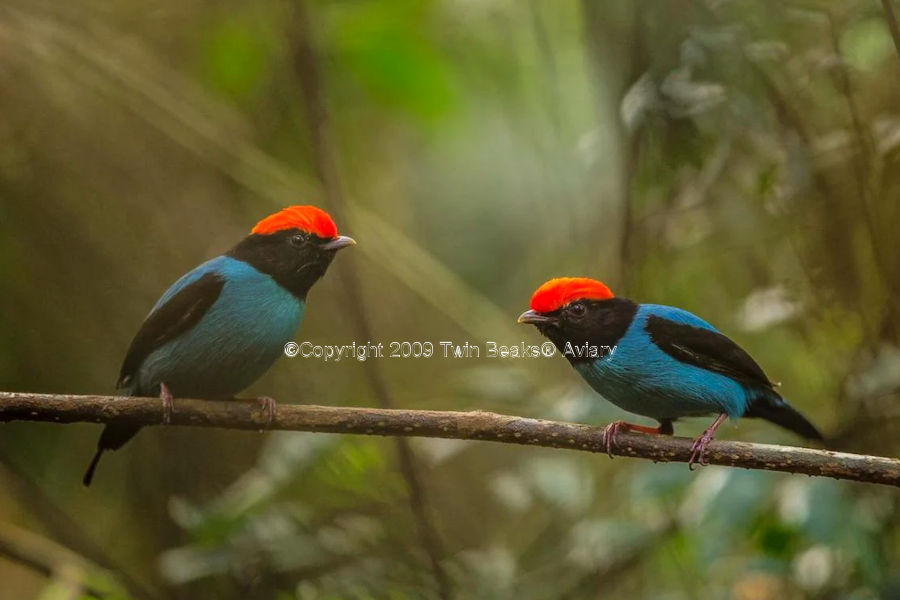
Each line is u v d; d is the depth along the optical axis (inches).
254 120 557.0
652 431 347.9
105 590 451.2
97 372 530.3
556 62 516.4
